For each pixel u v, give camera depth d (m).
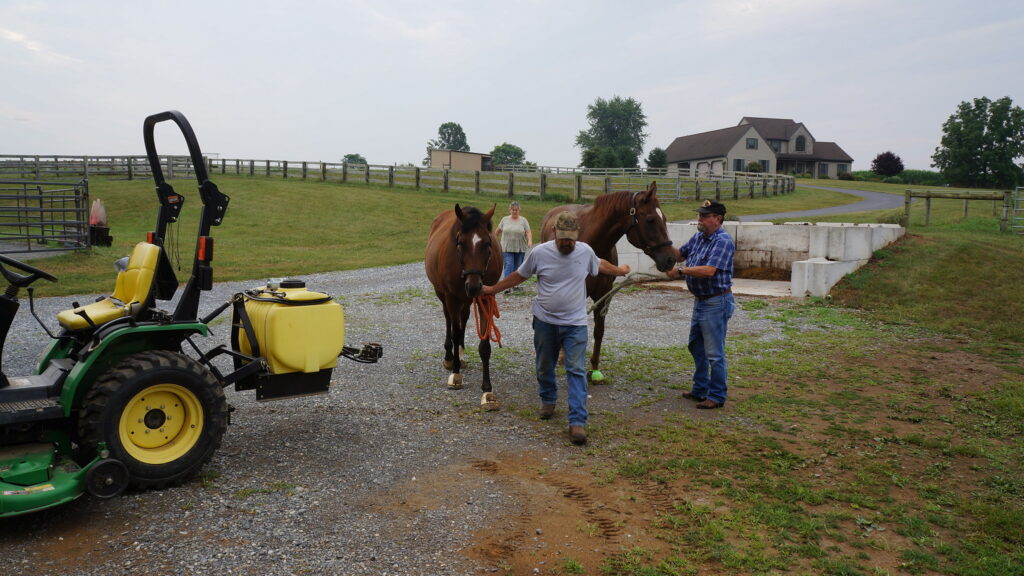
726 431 5.06
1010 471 4.31
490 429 5.07
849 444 4.79
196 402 3.88
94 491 3.39
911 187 52.22
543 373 5.23
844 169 76.81
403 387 6.22
